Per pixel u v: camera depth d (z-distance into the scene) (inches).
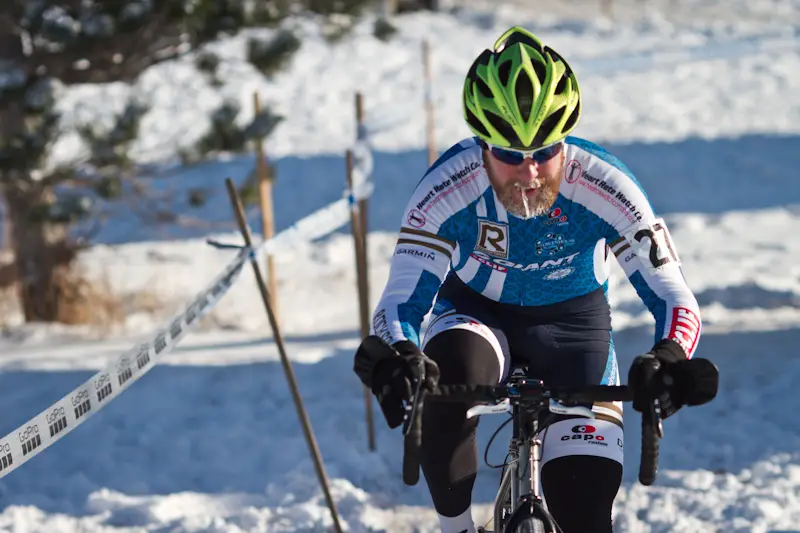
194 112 1961.1
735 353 742.5
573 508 321.1
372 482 553.6
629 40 2918.3
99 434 657.6
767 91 2210.9
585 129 1907.0
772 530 472.4
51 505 544.1
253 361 802.8
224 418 676.7
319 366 780.6
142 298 1079.0
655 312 325.4
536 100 301.7
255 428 653.9
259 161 801.6
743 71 2434.8
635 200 335.9
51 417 369.7
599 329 367.6
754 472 542.6
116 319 1005.8
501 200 327.6
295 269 1192.8
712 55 2092.8
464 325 351.9
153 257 1258.0
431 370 280.8
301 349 833.5
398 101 2172.7
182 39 959.6
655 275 331.6
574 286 361.7
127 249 1294.3
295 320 978.7
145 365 400.8
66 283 1020.5
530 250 346.9
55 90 875.4
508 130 305.0
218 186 1574.8
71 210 920.3
